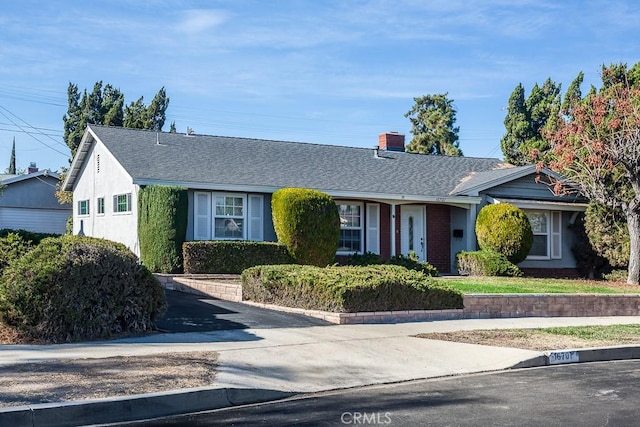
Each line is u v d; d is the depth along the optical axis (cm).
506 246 2338
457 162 2969
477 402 856
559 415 779
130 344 1130
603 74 2564
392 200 2467
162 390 830
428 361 1133
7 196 3628
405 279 1537
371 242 2489
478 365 1123
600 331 1440
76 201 2769
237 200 2248
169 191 2034
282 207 2150
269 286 1616
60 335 1151
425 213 2581
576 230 2622
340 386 968
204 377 905
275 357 1077
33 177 3700
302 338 1230
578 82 3397
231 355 1059
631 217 2261
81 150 2614
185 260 2027
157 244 2038
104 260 1201
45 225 3731
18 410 718
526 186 2592
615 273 2416
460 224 2592
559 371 1102
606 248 2453
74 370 909
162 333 1245
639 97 2283
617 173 2319
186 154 2380
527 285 1933
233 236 2234
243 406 852
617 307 1800
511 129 3884
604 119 2347
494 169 2852
